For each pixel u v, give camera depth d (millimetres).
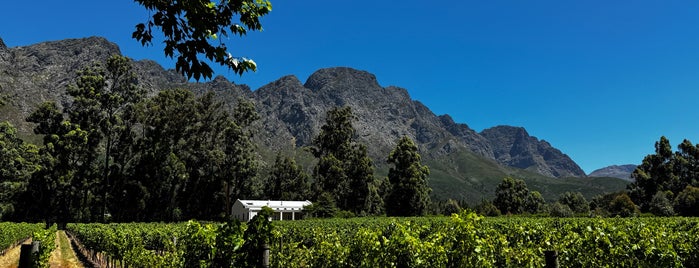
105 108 64062
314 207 65875
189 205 68938
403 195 70375
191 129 71125
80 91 62312
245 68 4699
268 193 84375
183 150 70750
